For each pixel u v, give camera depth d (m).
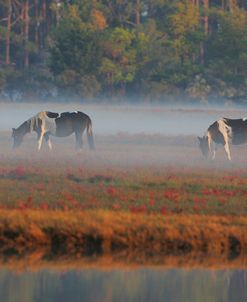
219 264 57.19
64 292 49.81
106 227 59.94
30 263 56.06
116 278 53.16
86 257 58.06
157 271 55.22
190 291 50.69
